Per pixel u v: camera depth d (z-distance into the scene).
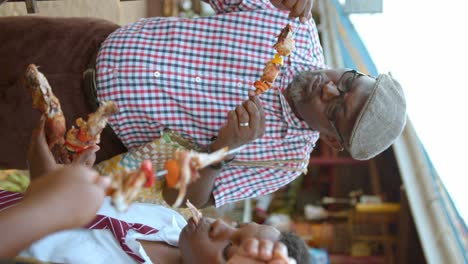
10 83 1.82
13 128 1.86
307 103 1.74
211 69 1.79
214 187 1.87
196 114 1.76
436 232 3.46
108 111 1.43
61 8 3.44
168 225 1.83
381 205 4.51
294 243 1.54
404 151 4.00
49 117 1.44
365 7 5.22
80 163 1.46
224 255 1.50
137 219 1.81
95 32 1.87
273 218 4.83
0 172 2.37
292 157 1.87
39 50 1.82
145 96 1.74
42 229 0.90
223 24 1.81
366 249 4.46
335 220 4.90
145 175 0.98
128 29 1.82
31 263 1.08
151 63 1.75
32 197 0.92
